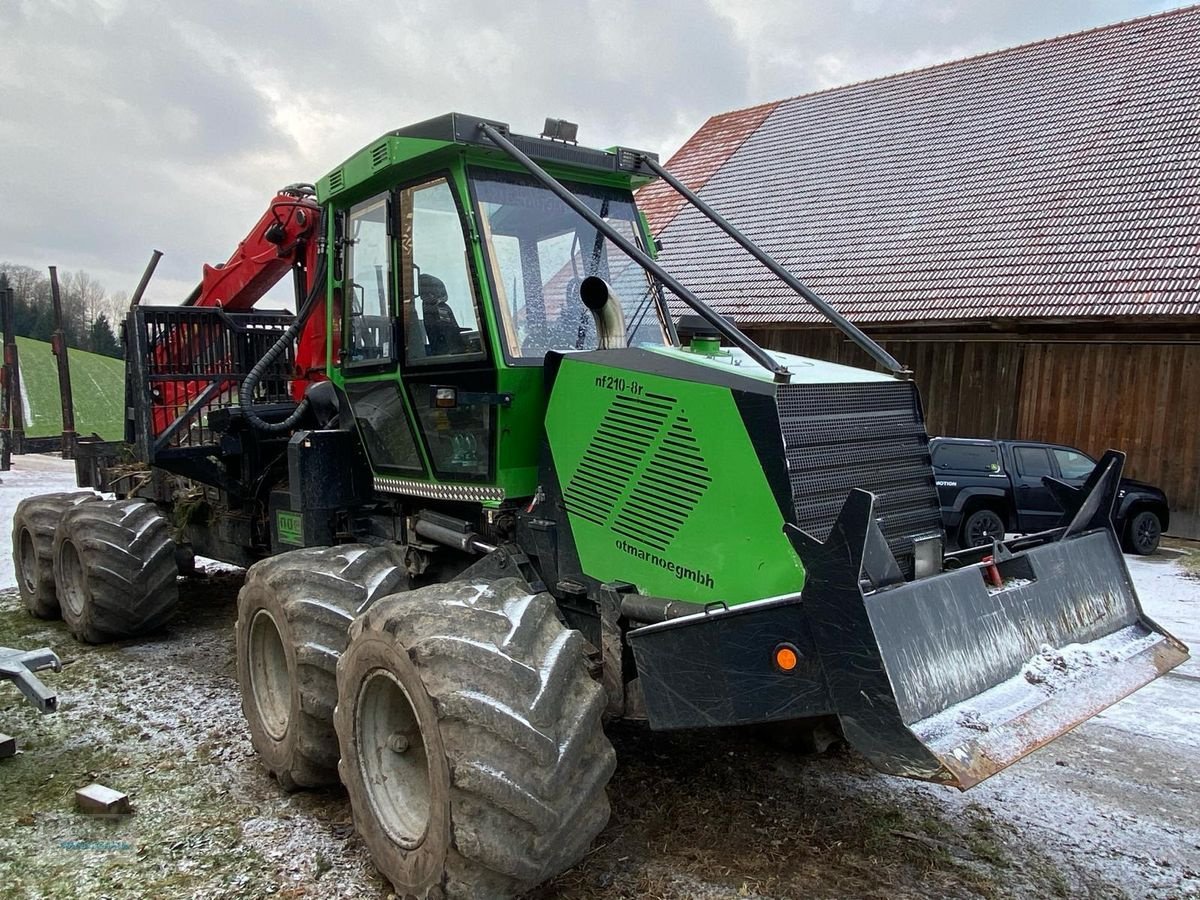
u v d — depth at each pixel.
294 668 3.41
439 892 2.61
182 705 4.61
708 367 3.09
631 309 4.10
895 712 2.37
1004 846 3.37
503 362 3.48
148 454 5.52
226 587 7.25
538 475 3.59
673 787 3.72
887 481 3.28
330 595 3.52
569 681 2.78
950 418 13.07
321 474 4.44
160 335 5.74
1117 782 4.00
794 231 15.77
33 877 3.00
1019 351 12.43
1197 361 11.08
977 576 2.96
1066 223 12.78
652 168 4.10
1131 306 10.84
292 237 5.63
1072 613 3.29
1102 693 2.99
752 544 2.89
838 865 3.17
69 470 14.08
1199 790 3.94
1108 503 3.68
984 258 12.88
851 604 2.42
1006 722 2.66
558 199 3.88
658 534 3.14
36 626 6.12
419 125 3.57
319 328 5.30
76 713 4.49
